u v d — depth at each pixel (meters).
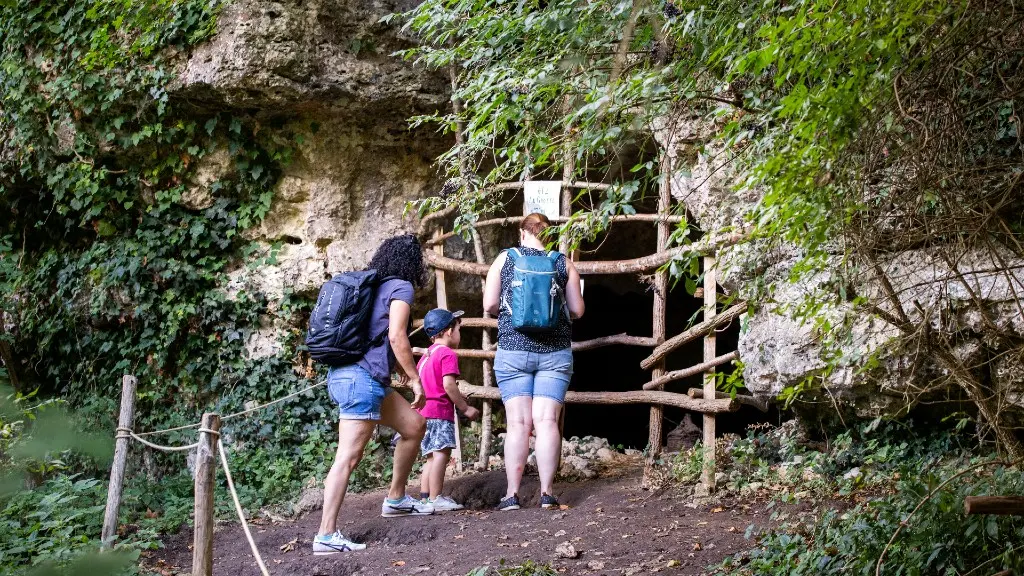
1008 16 3.41
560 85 4.66
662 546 5.11
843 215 3.44
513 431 6.42
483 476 7.39
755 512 5.71
